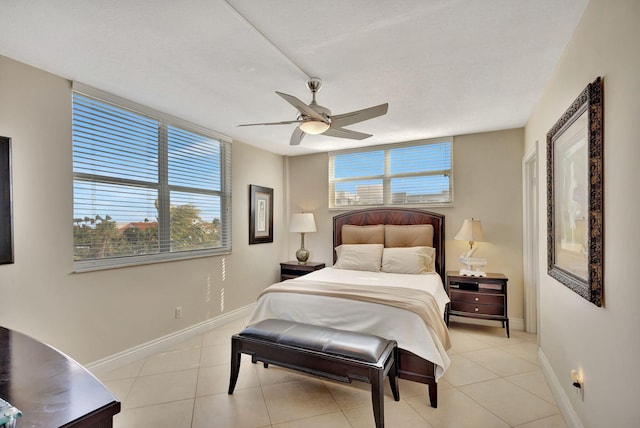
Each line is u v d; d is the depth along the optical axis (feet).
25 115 7.24
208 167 12.48
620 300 4.25
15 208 7.06
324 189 16.38
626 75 4.03
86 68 7.48
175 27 5.87
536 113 9.64
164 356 9.84
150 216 10.20
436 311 8.37
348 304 8.21
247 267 14.38
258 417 6.72
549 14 5.52
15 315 7.03
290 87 8.52
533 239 11.95
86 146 8.48
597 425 5.07
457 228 13.44
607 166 4.59
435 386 7.07
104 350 8.73
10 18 5.58
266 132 12.85
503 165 12.69
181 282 11.10
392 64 7.27
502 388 7.89
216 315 12.62
